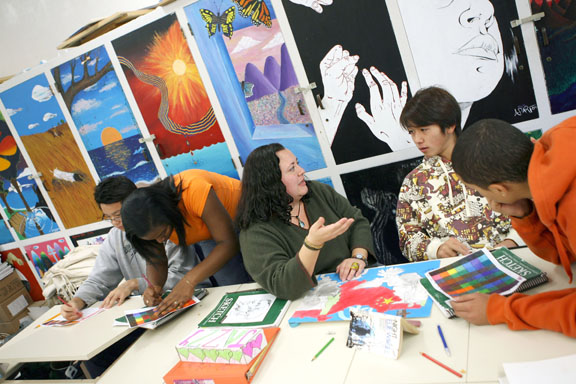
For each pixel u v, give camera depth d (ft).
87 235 11.09
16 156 10.88
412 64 7.22
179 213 5.53
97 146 10.02
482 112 7.14
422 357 3.41
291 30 7.67
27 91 10.02
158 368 4.47
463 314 3.61
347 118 7.93
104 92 9.41
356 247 5.77
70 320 6.35
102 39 8.94
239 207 5.46
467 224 5.40
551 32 6.40
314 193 5.87
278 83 8.10
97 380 4.66
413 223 5.84
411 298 4.19
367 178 8.22
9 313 11.90
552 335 3.18
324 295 4.82
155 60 8.73
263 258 5.09
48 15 11.02
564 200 2.80
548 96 6.72
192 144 9.16
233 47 8.12
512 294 3.62
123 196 5.92
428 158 5.63
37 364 6.67
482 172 3.00
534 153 2.85
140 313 5.45
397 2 6.93
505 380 2.87
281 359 3.97
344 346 3.85
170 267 7.02
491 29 6.66
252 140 8.69
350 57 7.52
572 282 3.65
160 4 8.14
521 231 3.73
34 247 11.91
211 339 4.24
